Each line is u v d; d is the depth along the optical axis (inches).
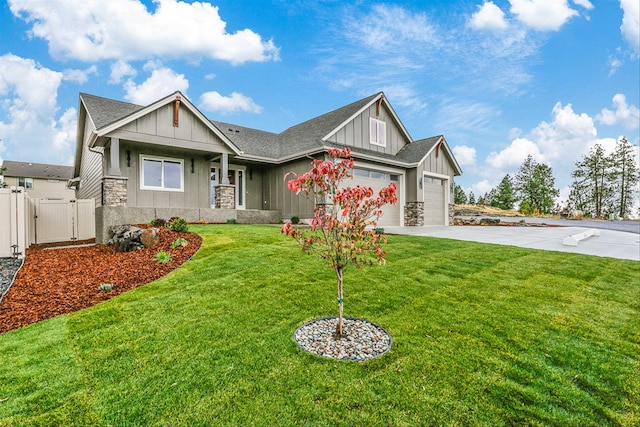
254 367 119.6
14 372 117.2
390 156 649.6
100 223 419.5
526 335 145.6
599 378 116.3
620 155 1357.0
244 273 228.7
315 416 96.1
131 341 138.8
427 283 213.6
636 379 116.0
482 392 107.0
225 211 519.5
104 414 97.1
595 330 151.8
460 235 466.6
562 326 155.1
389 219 644.7
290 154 581.6
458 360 125.0
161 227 388.8
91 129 516.7
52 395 105.2
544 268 253.9
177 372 116.8
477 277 227.8
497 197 1728.6
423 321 158.9
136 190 489.7
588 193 1433.3
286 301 181.8
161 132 464.1
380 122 686.5
